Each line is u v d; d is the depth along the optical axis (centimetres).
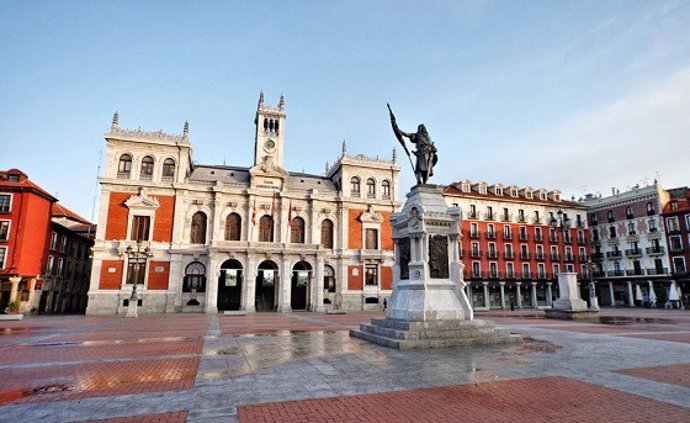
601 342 1531
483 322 1534
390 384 888
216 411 710
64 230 4850
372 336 1544
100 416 684
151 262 4191
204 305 4253
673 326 2295
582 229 6769
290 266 4550
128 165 4347
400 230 1738
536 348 1370
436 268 1591
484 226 6103
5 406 739
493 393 818
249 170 4762
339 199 5022
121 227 4188
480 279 5778
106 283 4044
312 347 1430
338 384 891
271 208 4759
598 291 6669
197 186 4481
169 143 4431
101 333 2028
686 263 5691
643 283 6072
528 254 6234
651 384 887
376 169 5309
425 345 1356
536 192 6862
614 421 661
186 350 1410
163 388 868
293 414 695
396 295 1661
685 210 5756
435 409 721
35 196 4212
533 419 670
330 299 4819
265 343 1571
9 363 1170
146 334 1967
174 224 4319
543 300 6247
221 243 4366
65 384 909
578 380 921
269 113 5194
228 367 1087
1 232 3984
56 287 4709
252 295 4347
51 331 2152
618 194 6700
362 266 4962
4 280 3916
